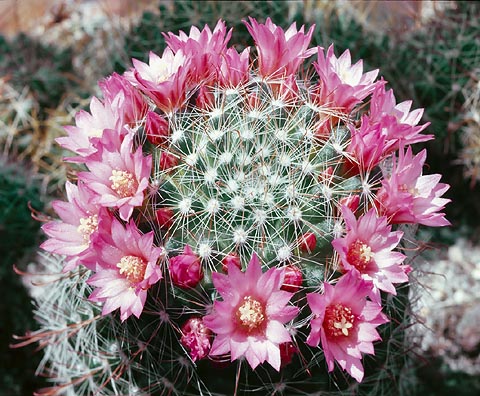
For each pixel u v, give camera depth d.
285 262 0.14
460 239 0.27
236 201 0.14
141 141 0.15
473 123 0.24
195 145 0.15
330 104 0.16
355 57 0.23
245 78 0.16
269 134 0.15
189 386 0.15
